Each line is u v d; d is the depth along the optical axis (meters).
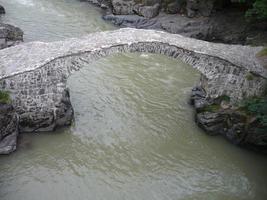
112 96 29.70
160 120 27.70
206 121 26.45
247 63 26.06
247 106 25.73
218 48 26.92
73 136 25.22
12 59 24.33
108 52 24.73
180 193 22.17
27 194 20.89
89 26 41.47
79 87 30.22
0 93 23.05
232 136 25.95
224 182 23.33
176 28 41.19
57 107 24.72
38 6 45.16
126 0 44.25
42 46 25.41
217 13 43.12
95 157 23.97
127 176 22.92
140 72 33.56
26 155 23.33
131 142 25.48
